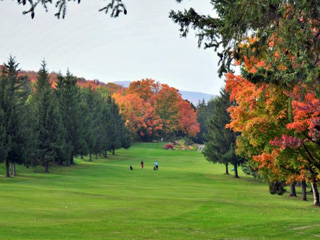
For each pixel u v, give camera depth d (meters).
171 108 181.12
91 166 95.50
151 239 18.75
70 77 100.56
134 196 42.06
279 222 24.62
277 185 50.09
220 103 81.81
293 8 12.01
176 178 74.69
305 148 29.88
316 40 12.67
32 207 29.59
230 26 13.05
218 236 20.05
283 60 12.84
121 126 146.38
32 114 84.25
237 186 64.44
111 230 21.67
